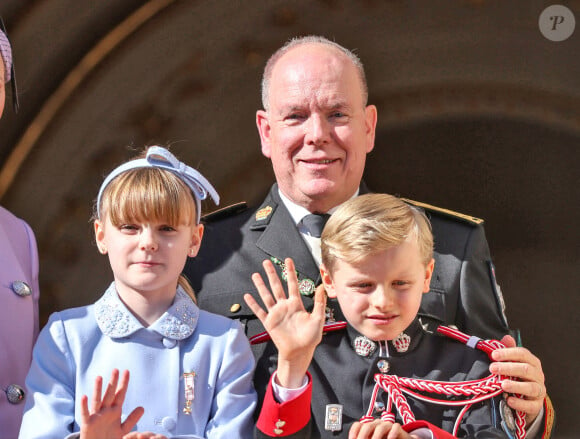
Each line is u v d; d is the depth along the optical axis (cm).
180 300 976
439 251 1168
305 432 911
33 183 2006
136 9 1942
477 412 945
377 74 2062
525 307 2425
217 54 2020
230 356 958
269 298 912
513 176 2305
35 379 933
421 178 2355
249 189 2159
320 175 1155
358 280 927
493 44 2014
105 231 964
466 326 1122
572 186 2302
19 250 1107
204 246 1212
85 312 968
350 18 1998
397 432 843
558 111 2080
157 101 2030
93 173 2028
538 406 977
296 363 901
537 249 2394
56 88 1964
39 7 1889
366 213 930
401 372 968
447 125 2202
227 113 2078
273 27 2008
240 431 923
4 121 1952
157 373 939
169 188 946
